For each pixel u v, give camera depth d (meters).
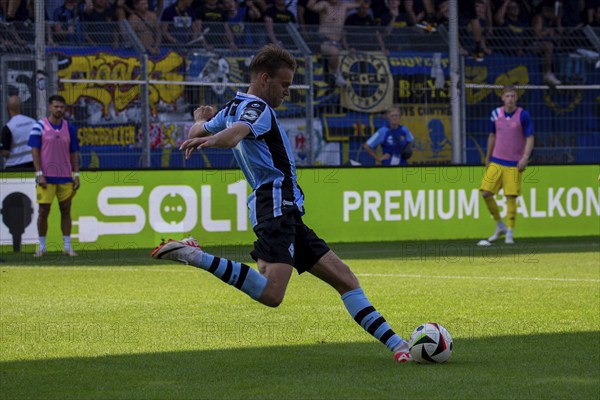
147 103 45.25
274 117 15.94
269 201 16.06
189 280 30.55
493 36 56.88
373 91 50.09
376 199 45.31
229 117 16.06
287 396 14.35
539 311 23.34
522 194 47.00
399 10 59.56
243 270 15.72
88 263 36.09
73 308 24.20
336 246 42.81
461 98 48.91
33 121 42.44
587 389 14.76
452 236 46.41
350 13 58.47
